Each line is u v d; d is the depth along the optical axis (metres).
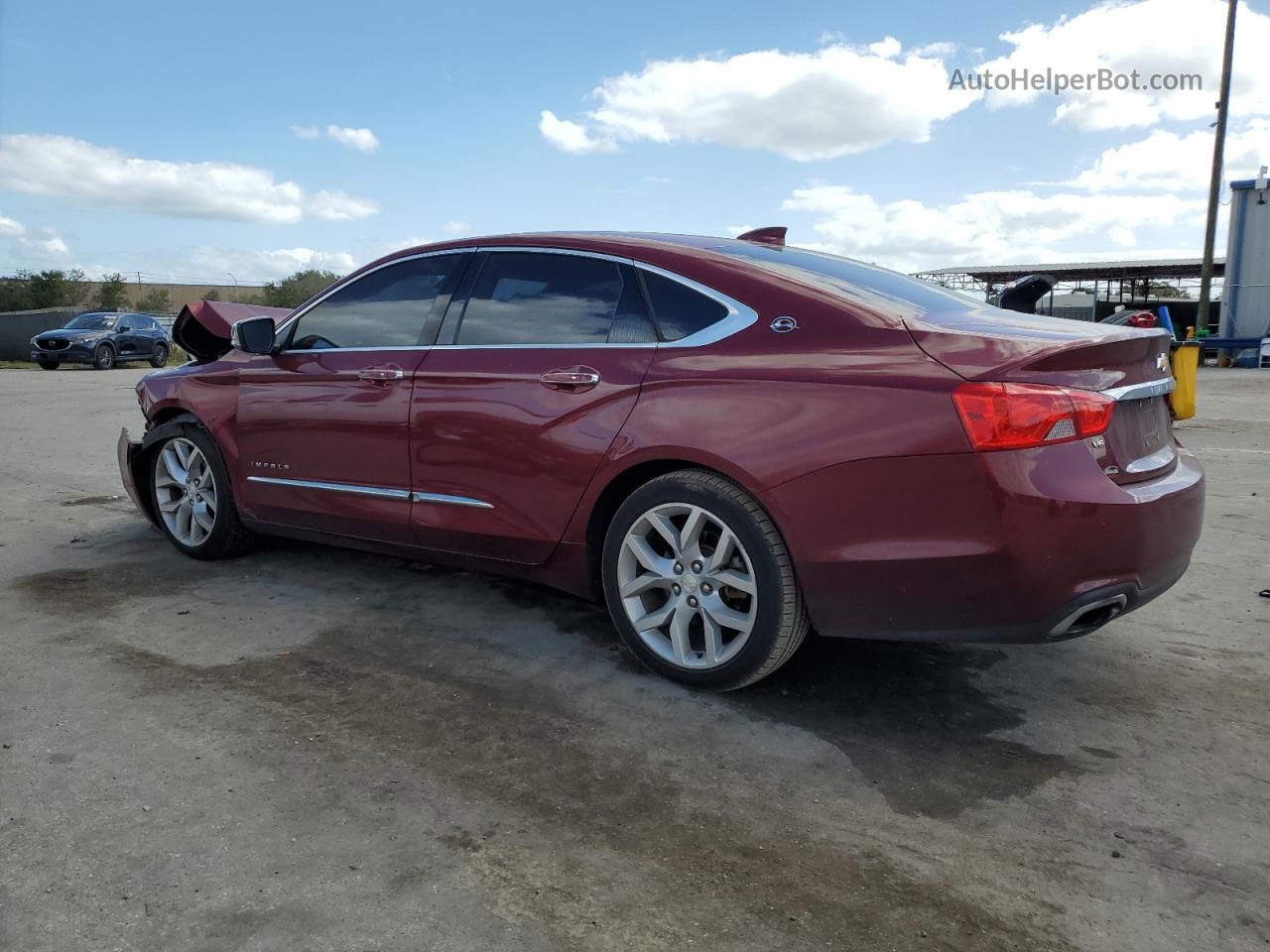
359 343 3.80
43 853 2.05
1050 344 2.49
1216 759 2.58
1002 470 2.40
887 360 2.59
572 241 3.37
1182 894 1.98
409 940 1.80
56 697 2.87
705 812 2.28
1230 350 23.17
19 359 27.78
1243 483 6.44
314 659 3.23
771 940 1.82
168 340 24.77
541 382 3.18
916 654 3.32
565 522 3.16
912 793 2.39
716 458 2.77
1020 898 1.96
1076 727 2.77
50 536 4.96
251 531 4.34
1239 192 23.56
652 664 3.07
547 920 1.87
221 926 1.83
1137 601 2.62
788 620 2.76
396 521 3.63
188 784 2.36
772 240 3.77
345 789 2.35
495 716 2.80
